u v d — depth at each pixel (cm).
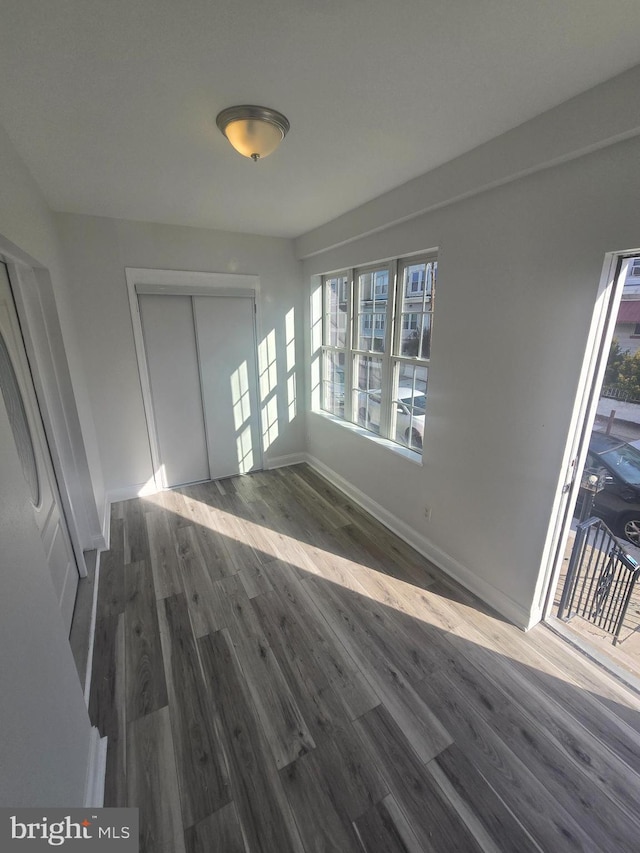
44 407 216
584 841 122
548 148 156
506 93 143
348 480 365
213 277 352
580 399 171
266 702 165
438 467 249
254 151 161
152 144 179
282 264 382
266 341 393
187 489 378
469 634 202
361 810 129
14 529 96
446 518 249
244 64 125
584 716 160
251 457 417
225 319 369
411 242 245
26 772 81
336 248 328
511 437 199
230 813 128
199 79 133
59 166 199
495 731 154
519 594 207
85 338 313
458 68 128
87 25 106
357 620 212
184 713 161
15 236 165
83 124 160
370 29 110
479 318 206
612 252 149
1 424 100
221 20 106
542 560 194
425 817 127
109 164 199
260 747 148
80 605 219
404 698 167
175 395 364
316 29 110
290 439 438
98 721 157
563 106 148
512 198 180
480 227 198
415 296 271
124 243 311
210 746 148
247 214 295
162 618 213
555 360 174
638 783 137
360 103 149
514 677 178
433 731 154
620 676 177
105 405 332
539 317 177
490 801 132
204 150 186
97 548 274
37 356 214
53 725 102
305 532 301
